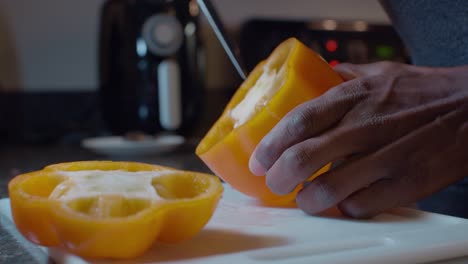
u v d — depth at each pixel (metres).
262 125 0.91
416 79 0.91
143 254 0.69
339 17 2.63
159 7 2.00
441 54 1.18
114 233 0.62
